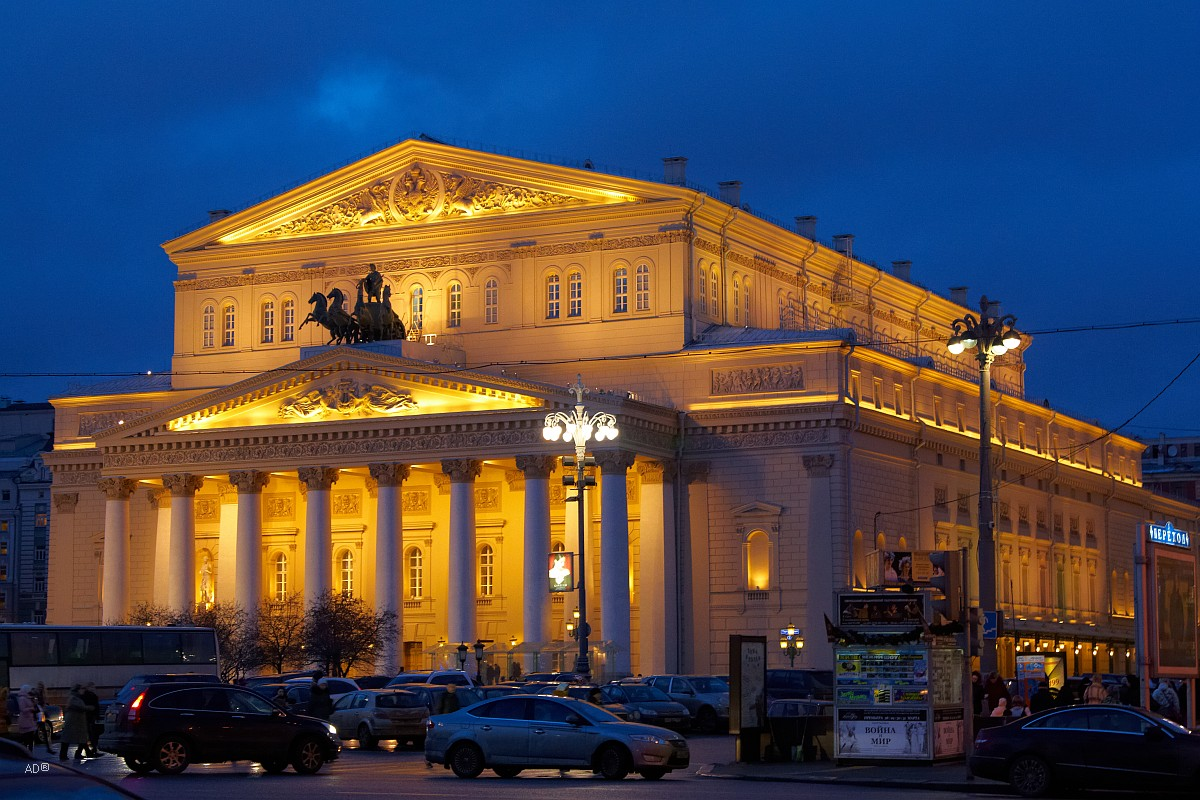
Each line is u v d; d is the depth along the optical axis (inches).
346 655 3939.5
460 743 1978.3
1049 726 1704.0
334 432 4178.2
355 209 4591.5
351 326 4306.1
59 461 4849.9
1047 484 5255.9
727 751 2591.0
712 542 4121.6
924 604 1999.3
